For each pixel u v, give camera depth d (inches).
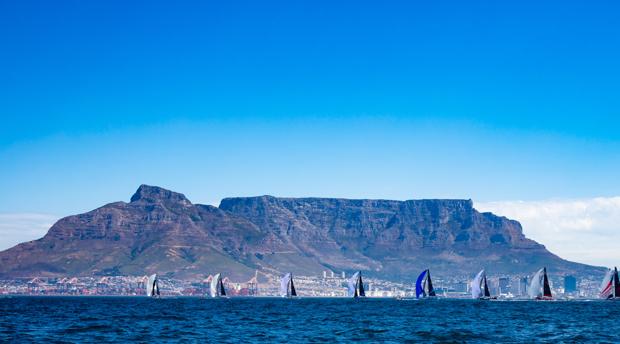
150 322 7485.2
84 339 5285.4
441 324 7431.1
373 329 6481.3
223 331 6156.5
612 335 5905.5
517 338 5561.0
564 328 6737.2
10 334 5585.6
